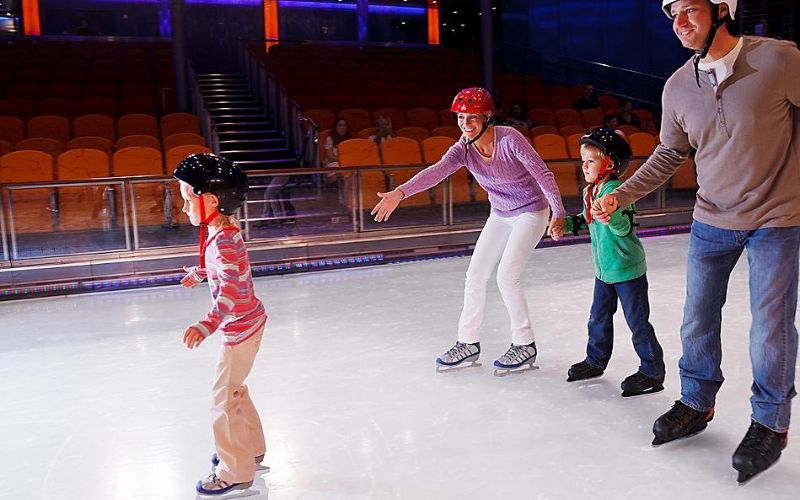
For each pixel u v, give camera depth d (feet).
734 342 13.65
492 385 11.80
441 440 9.64
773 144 8.00
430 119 35.99
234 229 7.98
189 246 22.25
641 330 10.94
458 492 8.18
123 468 9.16
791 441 9.25
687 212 29.66
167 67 45.03
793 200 8.12
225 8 59.82
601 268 11.11
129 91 39.29
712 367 9.22
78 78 41.22
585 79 51.47
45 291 20.48
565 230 11.19
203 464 9.23
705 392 9.29
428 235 25.16
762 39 7.95
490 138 11.75
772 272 8.25
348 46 56.65
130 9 58.34
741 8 40.55
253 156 36.06
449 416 10.50
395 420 10.41
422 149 28.48
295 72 43.52
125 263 21.33
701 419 9.37
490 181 12.01
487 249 12.41
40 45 49.03
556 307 16.97
